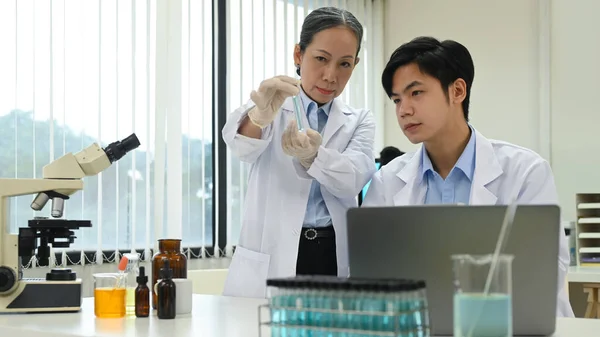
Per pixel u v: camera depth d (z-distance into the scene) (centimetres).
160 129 371
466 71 179
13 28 310
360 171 207
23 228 175
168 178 376
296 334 105
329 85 207
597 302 314
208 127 399
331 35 201
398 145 511
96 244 341
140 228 362
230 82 408
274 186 214
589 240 357
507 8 466
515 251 120
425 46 176
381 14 521
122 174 354
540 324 122
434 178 195
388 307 96
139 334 133
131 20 359
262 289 208
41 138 319
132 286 175
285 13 448
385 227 124
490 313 101
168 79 377
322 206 213
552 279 120
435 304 121
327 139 215
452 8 491
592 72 424
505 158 188
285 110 219
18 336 144
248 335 131
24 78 314
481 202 182
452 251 120
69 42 332
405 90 177
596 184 420
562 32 435
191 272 250
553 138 436
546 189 182
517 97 460
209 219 398
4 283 168
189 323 147
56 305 171
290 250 206
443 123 179
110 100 349
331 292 100
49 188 176
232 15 412
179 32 383
